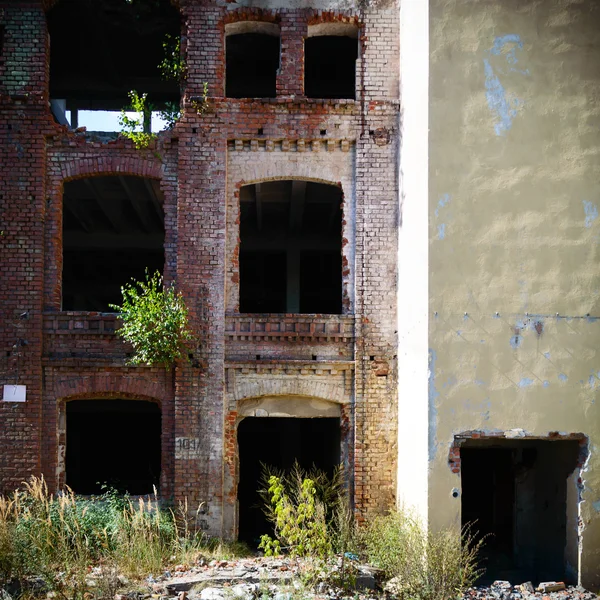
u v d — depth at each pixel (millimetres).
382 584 9125
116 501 11195
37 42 11641
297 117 11828
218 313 11492
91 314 11469
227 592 8438
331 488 10938
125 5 12625
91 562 9852
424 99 9750
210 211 11594
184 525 11148
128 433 18062
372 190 11773
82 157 11680
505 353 9438
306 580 8805
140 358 11141
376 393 11555
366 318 11641
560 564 10680
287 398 11797
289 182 14078
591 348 9531
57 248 11648
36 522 9898
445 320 9391
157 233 17719
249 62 14711
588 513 9500
